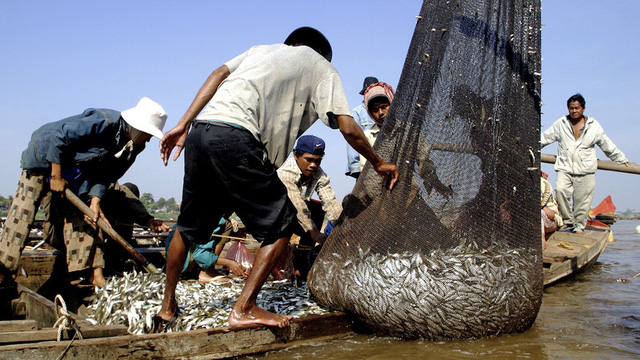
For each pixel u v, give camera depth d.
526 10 3.67
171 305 3.24
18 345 2.41
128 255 5.04
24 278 4.55
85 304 4.06
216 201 3.07
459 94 3.44
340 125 3.06
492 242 3.26
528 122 3.53
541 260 3.46
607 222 11.88
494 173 3.36
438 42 3.55
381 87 4.84
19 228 3.96
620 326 3.58
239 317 3.02
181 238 3.13
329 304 3.45
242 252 5.41
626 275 6.25
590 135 8.32
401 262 3.18
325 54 3.42
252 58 3.08
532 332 3.41
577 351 3.00
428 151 3.38
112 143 4.23
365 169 3.58
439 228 3.26
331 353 3.00
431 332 3.15
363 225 3.40
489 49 3.53
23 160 4.00
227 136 2.79
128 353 2.63
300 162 4.34
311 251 4.64
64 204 4.20
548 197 6.09
